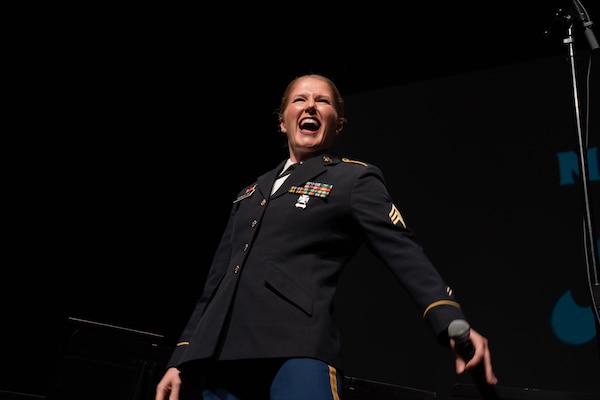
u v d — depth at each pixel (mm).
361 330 3973
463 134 4062
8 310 4125
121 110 4531
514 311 3611
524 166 3820
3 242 4137
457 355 1130
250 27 4301
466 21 4102
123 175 4602
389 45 4344
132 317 4586
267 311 1279
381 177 1455
